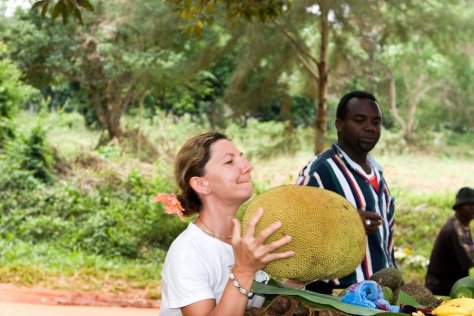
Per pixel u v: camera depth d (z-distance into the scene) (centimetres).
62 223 1348
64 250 1266
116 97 1691
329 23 1220
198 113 2100
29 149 1549
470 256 602
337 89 1331
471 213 612
